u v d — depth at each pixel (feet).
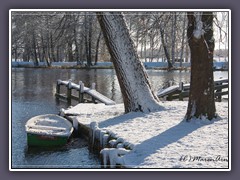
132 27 48.62
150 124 37.83
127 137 32.27
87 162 34.37
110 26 43.93
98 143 35.73
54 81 97.14
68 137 39.14
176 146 29.35
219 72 107.14
